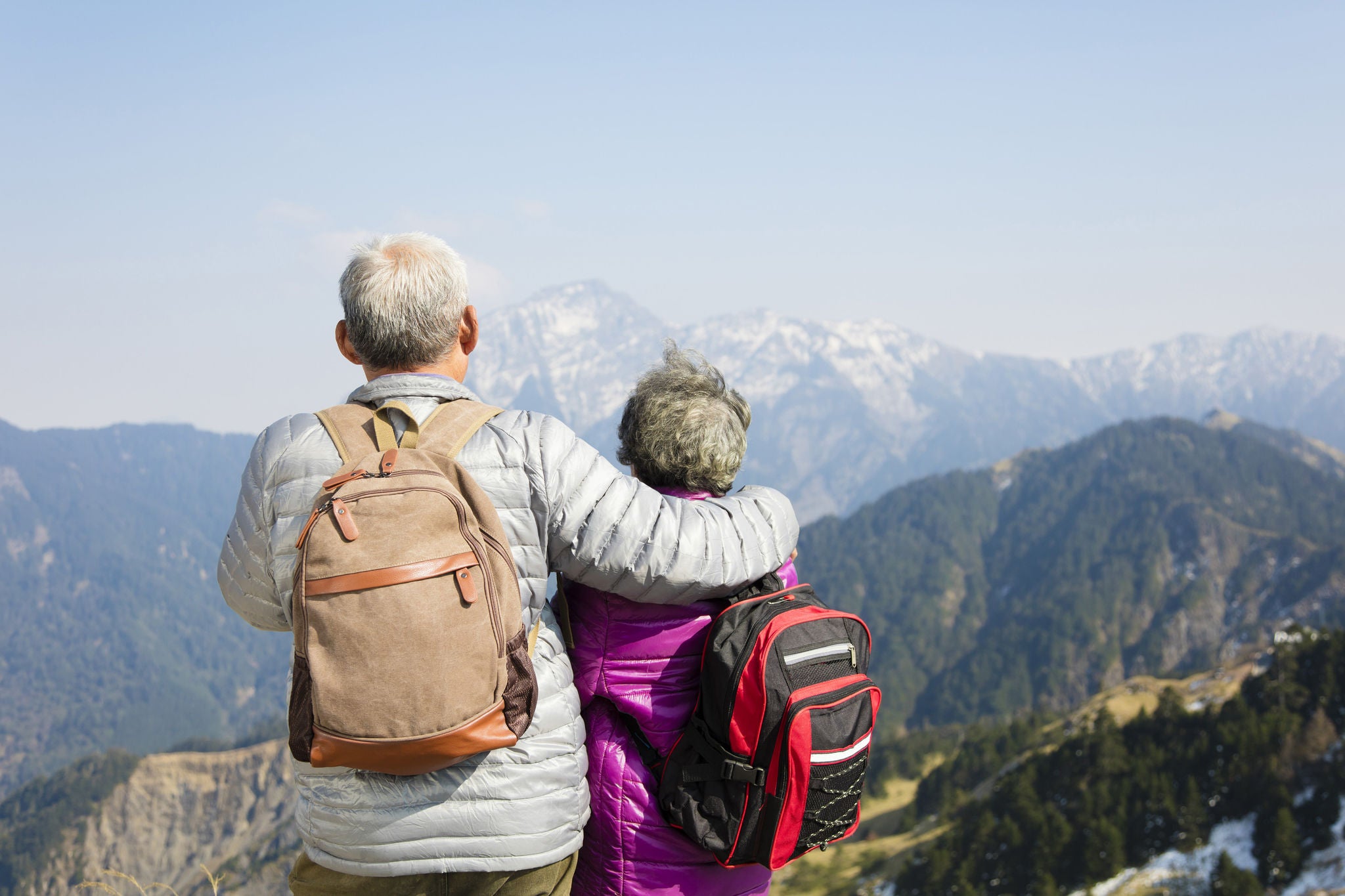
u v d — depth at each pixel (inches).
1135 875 2753.4
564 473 86.6
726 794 91.4
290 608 83.0
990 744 4210.1
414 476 77.7
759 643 91.0
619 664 97.1
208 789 6515.8
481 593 75.2
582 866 98.7
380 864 78.6
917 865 3225.9
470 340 96.4
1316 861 2564.0
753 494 103.0
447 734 72.1
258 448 87.9
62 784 6530.5
